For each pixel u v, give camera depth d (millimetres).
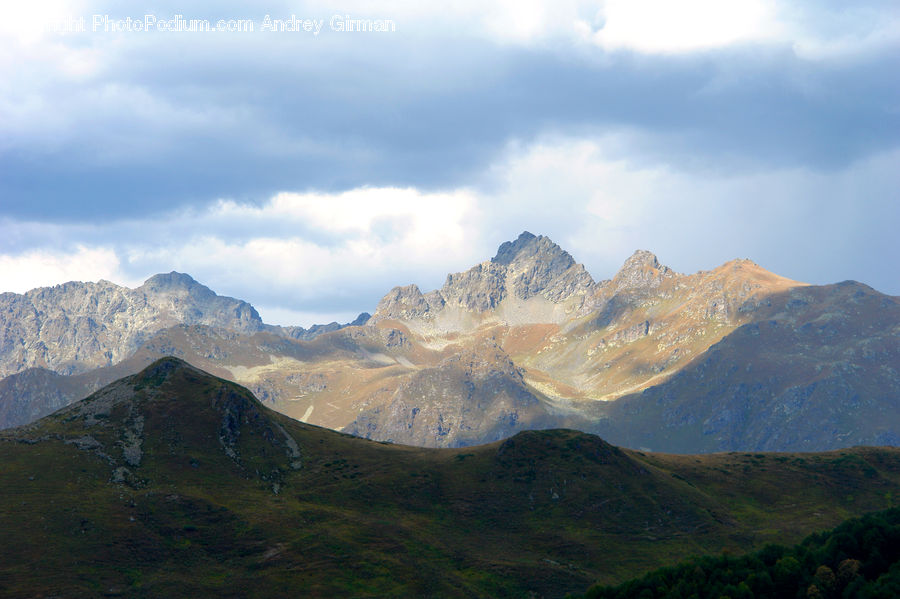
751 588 191375
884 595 174875
